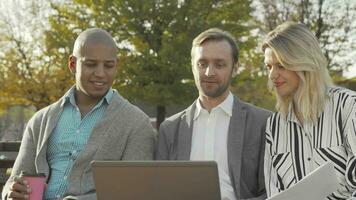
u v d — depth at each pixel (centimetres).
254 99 1880
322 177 253
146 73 1645
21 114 2166
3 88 1817
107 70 366
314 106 301
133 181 254
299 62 299
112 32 1658
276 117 328
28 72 1822
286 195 255
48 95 1817
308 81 302
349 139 288
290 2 1914
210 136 360
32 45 1838
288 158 312
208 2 1641
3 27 1842
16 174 372
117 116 368
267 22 1909
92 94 367
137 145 365
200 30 1586
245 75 1694
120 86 1662
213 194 249
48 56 1731
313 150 302
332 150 295
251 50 1691
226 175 351
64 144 364
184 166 249
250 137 358
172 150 369
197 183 249
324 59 305
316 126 303
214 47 355
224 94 366
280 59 303
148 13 1625
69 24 1661
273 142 322
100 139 361
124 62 1642
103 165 256
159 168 252
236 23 1653
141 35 1658
